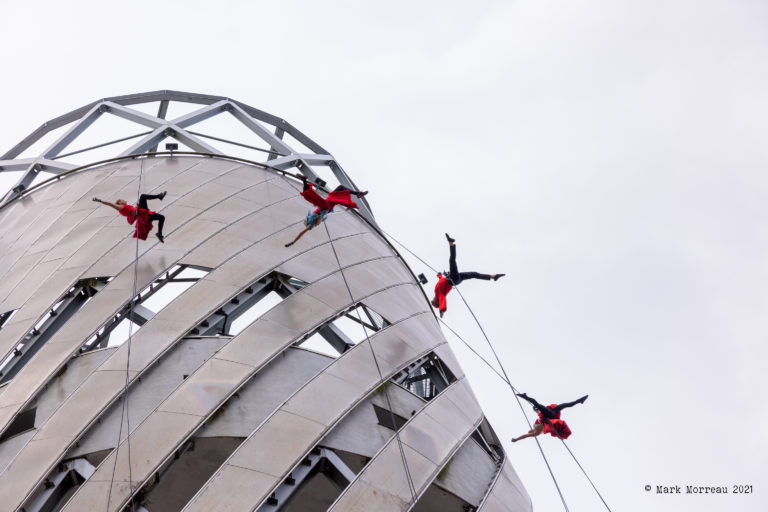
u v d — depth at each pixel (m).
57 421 22.92
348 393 24.69
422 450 23.77
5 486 21.42
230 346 25.19
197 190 33.56
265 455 21.98
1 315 29.28
